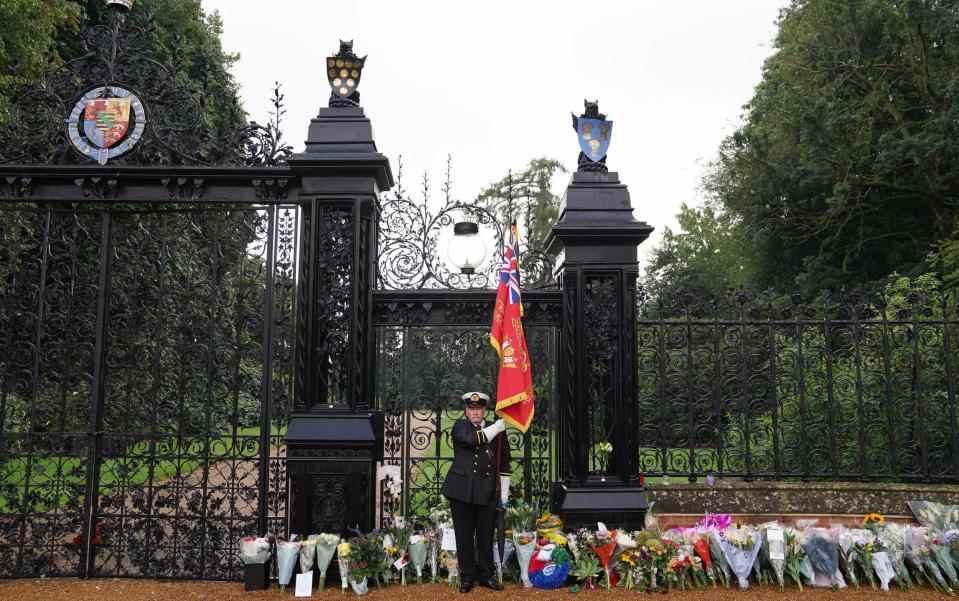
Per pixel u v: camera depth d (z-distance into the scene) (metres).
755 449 7.94
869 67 16.75
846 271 17.67
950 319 6.59
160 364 5.95
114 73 6.07
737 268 27.14
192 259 6.14
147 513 5.70
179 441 5.77
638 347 6.63
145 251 6.18
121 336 6.01
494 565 5.44
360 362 5.73
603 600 5.07
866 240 17.50
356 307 5.69
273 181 5.90
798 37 18.61
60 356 5.99
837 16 16.88
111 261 5.98
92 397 5.77
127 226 6.17
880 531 5.56
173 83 6.11
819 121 16.59
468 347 6.38
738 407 6.96
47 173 5.86
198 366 6.01
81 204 6.07
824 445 7.94
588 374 5.90
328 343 5.70
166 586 5.44
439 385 6.27
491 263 6.21
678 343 6.80
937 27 15.24
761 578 5.48
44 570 5.68
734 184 21.41
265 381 5.73
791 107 18.25
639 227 5.99
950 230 16.08
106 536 5.71
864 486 6.50
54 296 6.05
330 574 5.44
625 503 5.71
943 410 7.41
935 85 16.20
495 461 5.35
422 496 6.52
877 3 15.98
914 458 6.89
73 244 6.11
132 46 6.19
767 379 7.24
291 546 5.25
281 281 5.88
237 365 5.85
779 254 20.86
